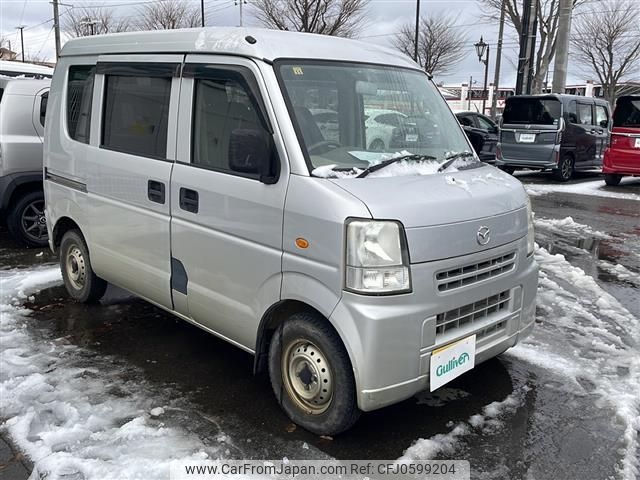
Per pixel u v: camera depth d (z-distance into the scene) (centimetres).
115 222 436
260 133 321
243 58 337
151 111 401
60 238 532
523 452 315
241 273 339
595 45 3322
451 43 3125
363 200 287
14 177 667
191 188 364
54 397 362
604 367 417
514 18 2509
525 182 1373
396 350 288
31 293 552
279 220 313
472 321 326
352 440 323
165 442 316
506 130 1370
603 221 932
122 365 409
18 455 305
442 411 355
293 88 328
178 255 382
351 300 286
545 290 588
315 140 319
